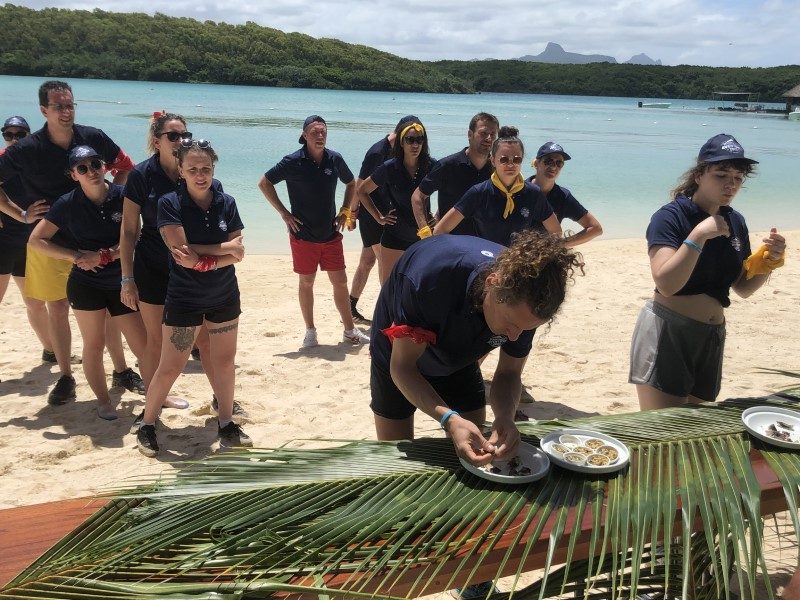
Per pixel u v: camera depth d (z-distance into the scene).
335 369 6.27
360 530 1.96
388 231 6.48
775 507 2.29
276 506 2.05
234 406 5.31
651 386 3.57
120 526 2.02
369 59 148.38
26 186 5.42
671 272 3.23
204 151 4.16
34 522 2.10
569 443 2.44
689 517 2.05
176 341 4.46
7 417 5.16
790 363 6.58
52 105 5.21
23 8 109.81
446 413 2.38
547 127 50.53
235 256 4.30
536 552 1.97
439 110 67.88
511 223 4.71
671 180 22.92
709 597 2.37
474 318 2.41
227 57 127.94
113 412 5.21
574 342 7.16
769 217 17.91
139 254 4.66
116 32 116.31
